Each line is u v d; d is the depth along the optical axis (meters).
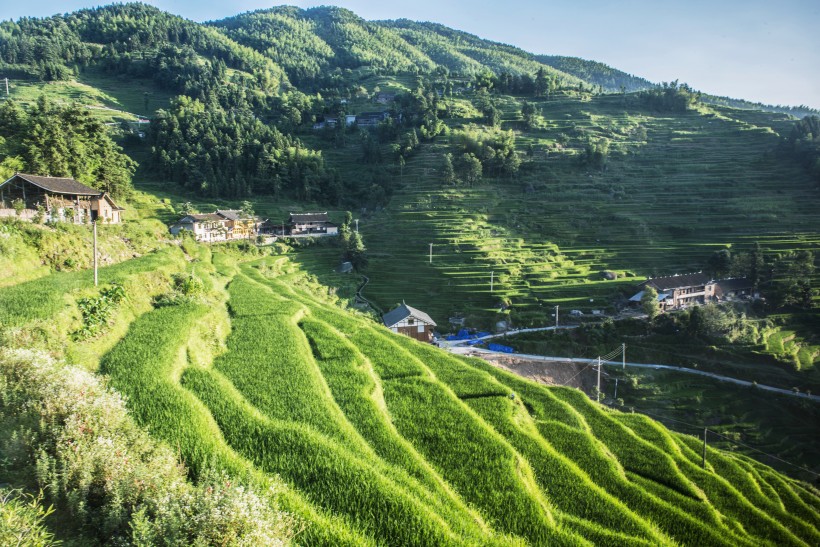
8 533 10.66
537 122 166.62
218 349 34.03
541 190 129.88
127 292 35.78
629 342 80.69
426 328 75.50
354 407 28.47
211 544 12.65
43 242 37.81
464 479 24.27
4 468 14.20
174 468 16.36
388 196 134.75
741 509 31.64
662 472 33.00
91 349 27.22
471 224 114.19
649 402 68.69
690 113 170.25
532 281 95.25
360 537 16.72
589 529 23.12
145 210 96.06
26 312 26.11
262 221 108.94
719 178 129.38
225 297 48.09
